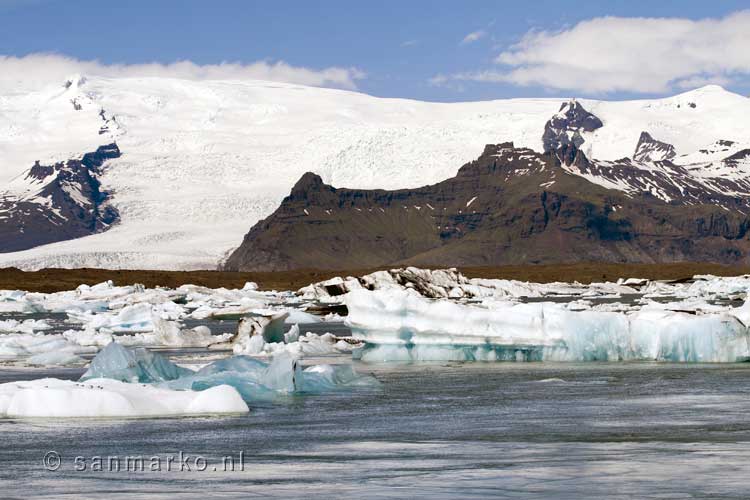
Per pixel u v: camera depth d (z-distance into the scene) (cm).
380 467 2036
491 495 1739
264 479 1916
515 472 1959
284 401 3144
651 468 1984
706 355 4359
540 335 4516
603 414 2825
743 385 3506
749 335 4344
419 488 1806
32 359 4653
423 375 3962
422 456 2170
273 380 3359
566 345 4488
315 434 2489
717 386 3484
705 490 1767
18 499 1742
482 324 4603
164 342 5928
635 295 16225
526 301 13188
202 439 2408
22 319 9600
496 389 3472
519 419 2747
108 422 2656
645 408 2944
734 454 2144
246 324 5481
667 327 4459
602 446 2272
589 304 10938
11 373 4125
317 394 3319
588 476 1906
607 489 1783
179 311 10456
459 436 2455
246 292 14888
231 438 2427
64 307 11212
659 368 4122
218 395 2891
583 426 2598
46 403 2752
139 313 8025
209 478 1931
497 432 2512
